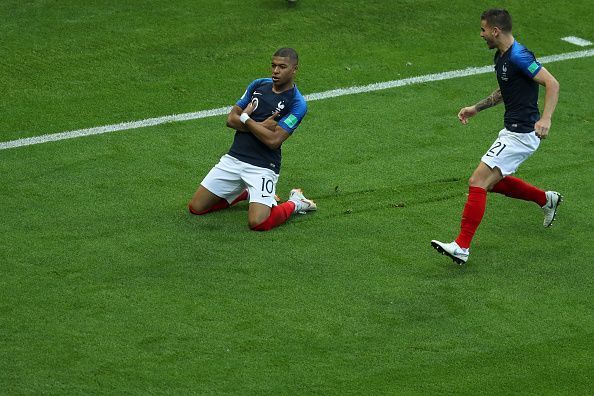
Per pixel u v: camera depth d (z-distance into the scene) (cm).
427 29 3906
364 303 2212
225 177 2531
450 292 2270
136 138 3020
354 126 3150
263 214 2489
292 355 2019
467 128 3169
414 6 4081
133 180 2759
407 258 2412
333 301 2214
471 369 2005
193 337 2059
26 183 2712
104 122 3117
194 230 2497
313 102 3306
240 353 2016
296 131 3102
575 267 2395
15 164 2820
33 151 2906
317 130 3116
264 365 1983
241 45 3697
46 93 3297
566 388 1959
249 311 2159
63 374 1923
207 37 3741
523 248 2477
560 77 3569
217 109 3241
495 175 2384
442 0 4144
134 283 2248
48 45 3628
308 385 1931
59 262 2322
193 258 2364
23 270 2280
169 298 2194
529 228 2580
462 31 3912
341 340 2077
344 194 2725
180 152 2942
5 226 2478
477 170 2380
